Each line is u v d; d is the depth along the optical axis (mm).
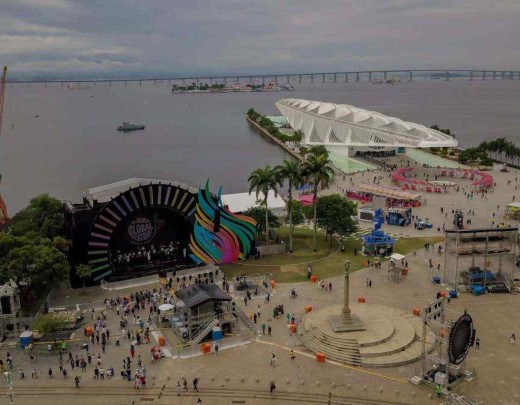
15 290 95188
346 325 91438
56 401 75125
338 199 141125
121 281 116938
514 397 74625
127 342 91750
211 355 87375
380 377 80062
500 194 194250
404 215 158500
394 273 117875
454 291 109312
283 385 78250
